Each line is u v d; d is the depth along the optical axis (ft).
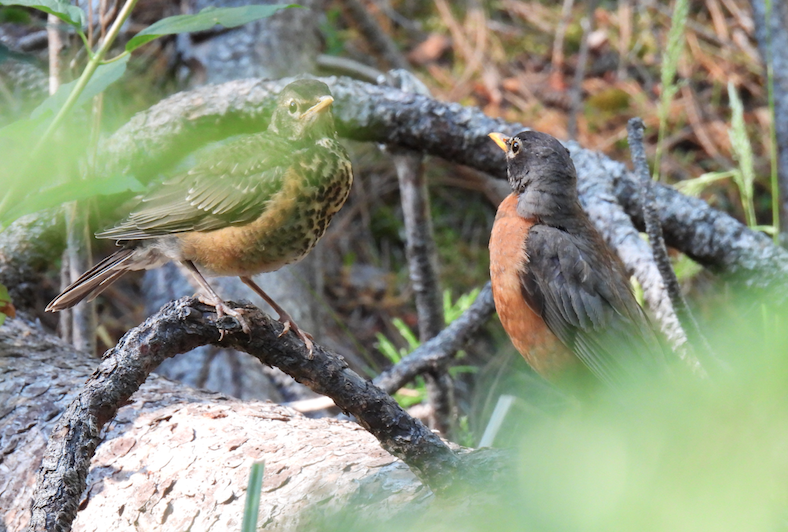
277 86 29.14
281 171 20.16
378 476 15.40
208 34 38.91
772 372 7.13
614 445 8.39
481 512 13.10
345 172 21.30
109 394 14.87
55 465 14.39
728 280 28.17
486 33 57.21
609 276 21.53
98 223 29.01
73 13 15.42
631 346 20.80
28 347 23.70
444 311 35.96
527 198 22.44
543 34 57.21
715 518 7.13
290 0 39.99
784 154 36.68
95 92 16.83
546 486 8.54
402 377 29.27
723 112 50.57
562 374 22.09
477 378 40.57
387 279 48.08
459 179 50.55
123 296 44.57
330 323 45.34
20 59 17.34
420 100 29.48
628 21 56.34
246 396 34.06
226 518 15.93
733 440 7.22
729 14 55.83
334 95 29.37
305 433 18.24
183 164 30.12
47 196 14.87
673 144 49.88
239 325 14.94
